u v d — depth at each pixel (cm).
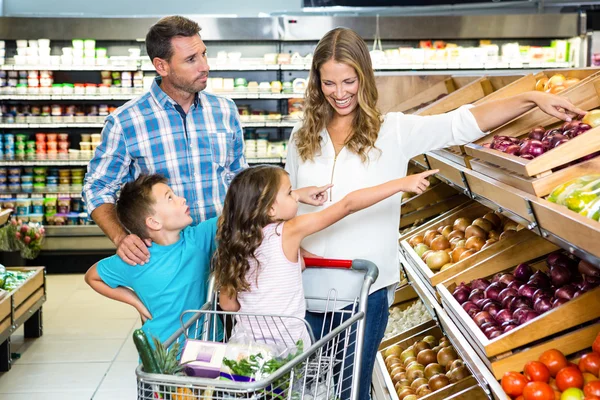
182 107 296
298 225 226
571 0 838
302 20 757
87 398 433
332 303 258
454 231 395
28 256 698
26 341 545
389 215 262
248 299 231
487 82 409
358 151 256
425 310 442
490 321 269
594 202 205
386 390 359
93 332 566
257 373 190
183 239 255
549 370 223
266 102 821
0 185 785
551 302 253
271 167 229
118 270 253
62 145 786
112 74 782
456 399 301
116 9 929
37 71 770
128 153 295
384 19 766
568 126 259
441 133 251
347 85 250
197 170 299
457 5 864
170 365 188
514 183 247
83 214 790
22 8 920
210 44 808
